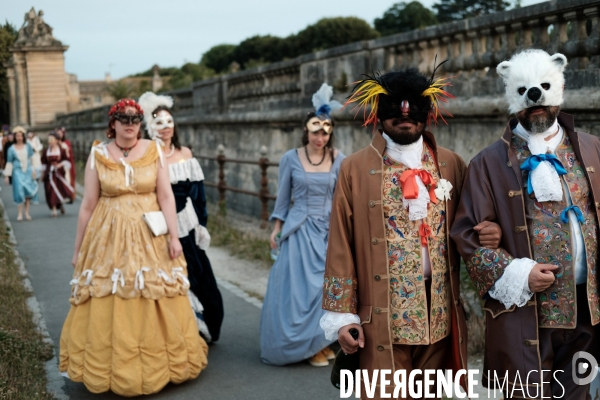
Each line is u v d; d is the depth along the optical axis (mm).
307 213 5207
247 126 13008
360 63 9109
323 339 4863
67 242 10953
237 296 7164
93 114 32406
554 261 2936
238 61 61531
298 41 53969
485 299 3088
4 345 4867
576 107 5695
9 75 43656
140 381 4285
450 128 7438
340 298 3109
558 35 6246
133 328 4309
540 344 2980
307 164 5270
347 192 3176
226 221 11625
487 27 7000
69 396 4473
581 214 2945
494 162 3086
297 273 5062
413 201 3033
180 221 5230
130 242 4387
